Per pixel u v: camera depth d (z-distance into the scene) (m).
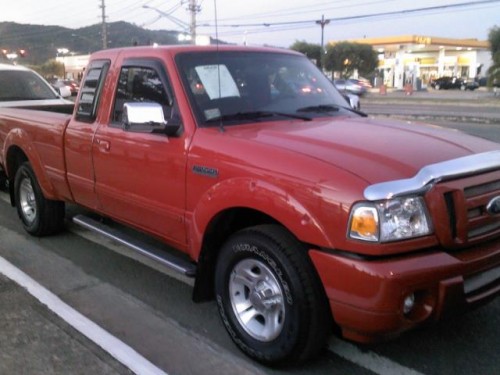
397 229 2.88
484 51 69.25
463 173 3.11
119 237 4.67
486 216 3.19
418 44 66.50
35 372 3.37
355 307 2.90
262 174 3.28
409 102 31.64
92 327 3.94
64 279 4.87
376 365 3.44
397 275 2.80
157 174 4.05
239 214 3.61
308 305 3.09
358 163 3.09
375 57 65.06
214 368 3.42
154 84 4.23
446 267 2.92
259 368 3.42
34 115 5.81
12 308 4.25
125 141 4.33
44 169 5.53
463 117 19.44
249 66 4.48
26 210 6.08
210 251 3.76
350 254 2.90
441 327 3.90
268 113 4.18
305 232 3.03
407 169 3.06
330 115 4.43
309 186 3.04
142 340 3.77
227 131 3.80
